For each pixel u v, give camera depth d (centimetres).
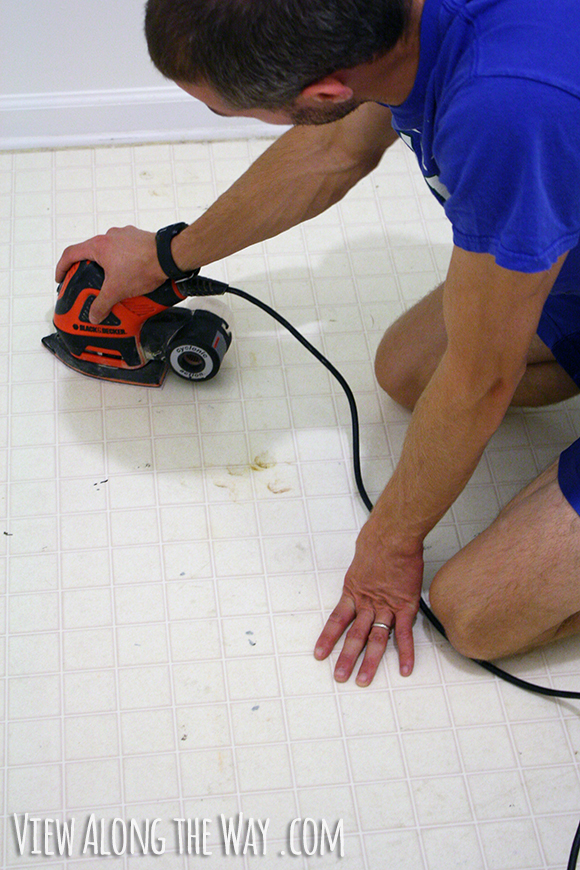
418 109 72
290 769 107
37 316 144
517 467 135
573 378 118
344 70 65
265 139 173
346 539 125
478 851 103
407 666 113
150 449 131
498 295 72
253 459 132
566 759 110
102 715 110
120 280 120
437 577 112
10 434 131
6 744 107
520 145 62
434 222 163
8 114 160
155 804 104
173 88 162
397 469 100
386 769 108
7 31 147
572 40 62
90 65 155
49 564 120
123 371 136
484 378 81
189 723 110
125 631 116
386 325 148
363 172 114
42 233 155
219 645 116
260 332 146
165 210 160
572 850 100
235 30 60
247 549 123
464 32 64
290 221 118
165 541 123
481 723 112
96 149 167
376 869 101
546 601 102
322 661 115
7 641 114
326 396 139
